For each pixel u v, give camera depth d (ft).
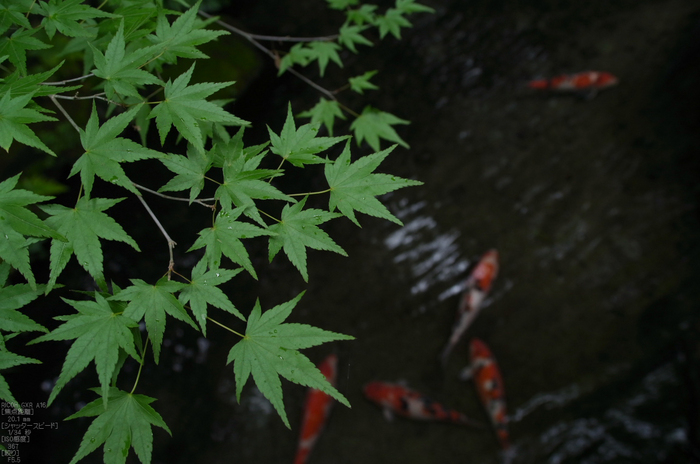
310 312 16.85
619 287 16.69
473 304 16.76
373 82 20.38
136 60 5.37
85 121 12.93
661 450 14.15
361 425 15.47
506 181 18.89
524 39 21.62
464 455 14.94
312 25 21.47
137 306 4.91
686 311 15.72
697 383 14.38
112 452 4.86
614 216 17.87
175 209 16.81
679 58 19.98
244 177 5.31
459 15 22.22
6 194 4.47
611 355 15.79
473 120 19.95
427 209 18.57
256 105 17.89
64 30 5.75
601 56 20.97
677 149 18.51
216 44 16.47
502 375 15.92
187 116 5.19
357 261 17.70
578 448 14.69
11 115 4.58
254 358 5.11
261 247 17.53
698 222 17.11
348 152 5.63
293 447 15.08
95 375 14.79
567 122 19.74
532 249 17.69
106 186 15.28
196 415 15.16
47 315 14.92
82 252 4.82
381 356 16.48
